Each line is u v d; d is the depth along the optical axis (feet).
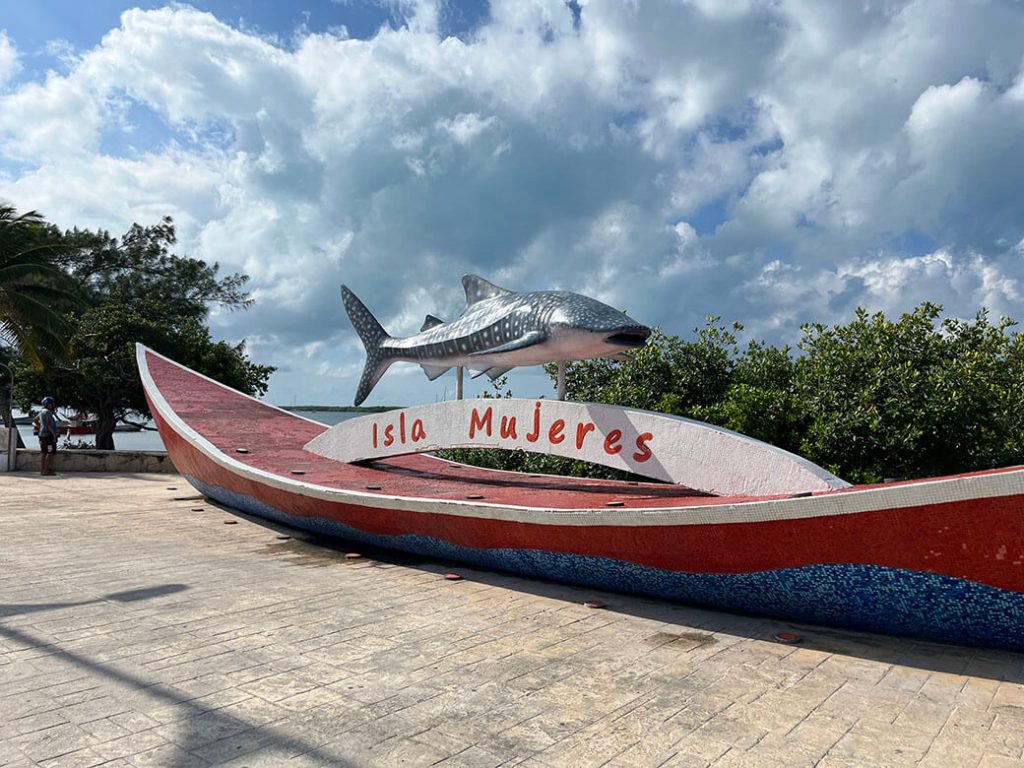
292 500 30.01
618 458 24.61
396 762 11.21
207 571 24.61
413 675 15.02
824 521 16.55
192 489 48.24
